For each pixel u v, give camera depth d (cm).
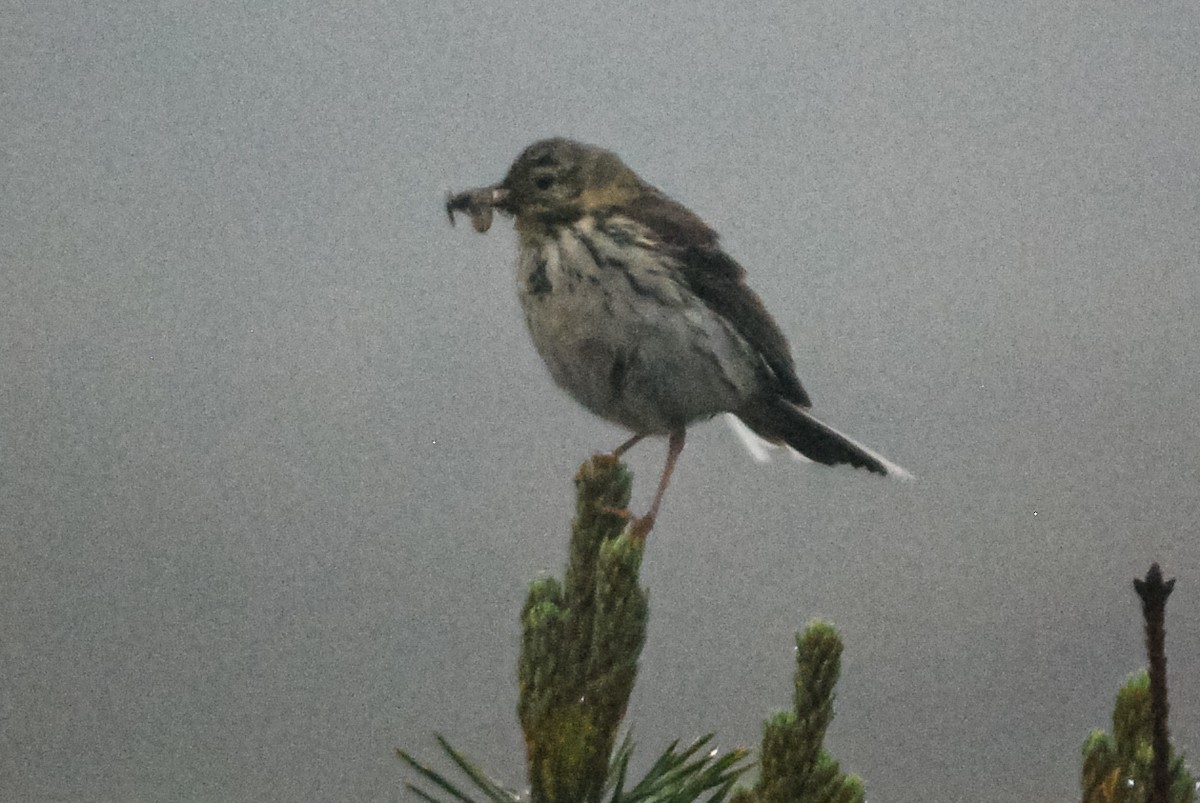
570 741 470
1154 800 339
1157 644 338
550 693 477
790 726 444
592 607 511
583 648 480
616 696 477
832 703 445
